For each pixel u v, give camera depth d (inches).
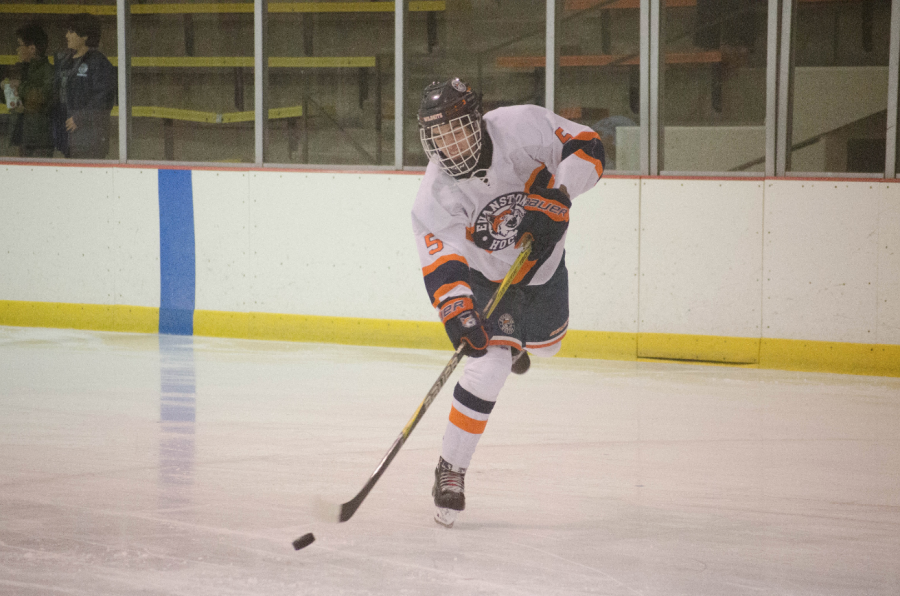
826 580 263.6
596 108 874.1
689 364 618.2
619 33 876.6
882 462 393.4
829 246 589.6
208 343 680.4
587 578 264.4
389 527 309.4
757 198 601.9
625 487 356.5
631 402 504.7
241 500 336.8
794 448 414.9
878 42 892.6
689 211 615.5
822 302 593.9
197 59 932.0
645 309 629.9
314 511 273.0
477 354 296.5
